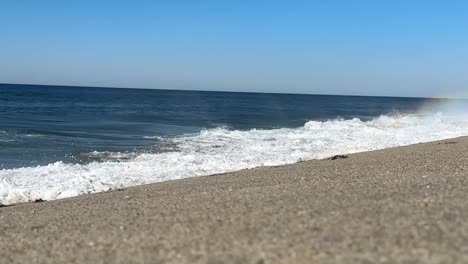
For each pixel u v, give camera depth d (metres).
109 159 18.52
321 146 21.81
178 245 5.39
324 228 5.46
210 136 26.23
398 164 13.62
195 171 15.71
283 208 6.84
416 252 4.33
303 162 16.00
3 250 6.14
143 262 4.88
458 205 6.23
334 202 6.99
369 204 6.63
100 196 11.22
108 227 6.91
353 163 14.66
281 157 18.55
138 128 32.91
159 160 17.56
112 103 74.94
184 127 35.03
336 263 4.22
